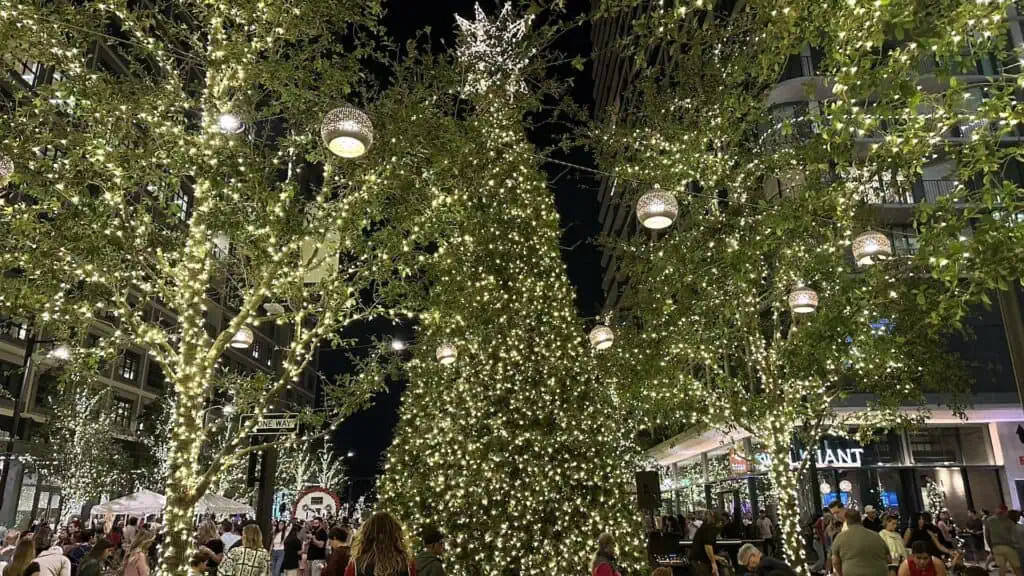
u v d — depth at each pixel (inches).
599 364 458.0
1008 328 223.0
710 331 424.5
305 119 298.4
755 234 298.2
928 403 885.8
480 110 463.8
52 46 253.1
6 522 1293.1
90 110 256.1
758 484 988.6
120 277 270.7
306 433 361.4
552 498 394.3
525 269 441.1
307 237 278.1
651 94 439.8
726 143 394.9
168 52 288.0
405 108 302.4
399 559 184.2
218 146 267.4
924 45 169.8
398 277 323.0
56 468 1309.1
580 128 477.7
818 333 318.7
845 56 179.8
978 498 903.7
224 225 263.3
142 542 350.9
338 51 308.2
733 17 335.3
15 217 247.3
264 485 389.1
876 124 184.5
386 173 284.7
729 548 661.3
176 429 252.4
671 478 1571.1
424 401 470.0
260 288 271.3
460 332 417.1
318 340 303.7
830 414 551.2
